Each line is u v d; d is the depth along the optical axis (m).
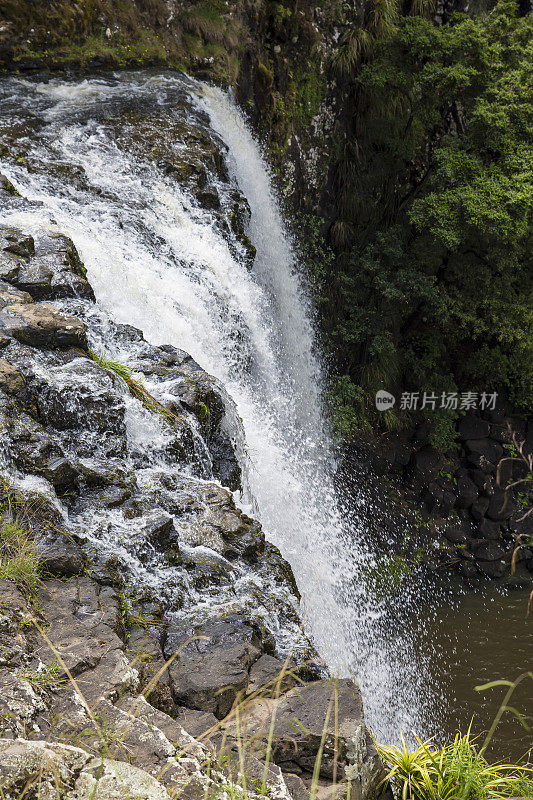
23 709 3.02
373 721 10.16
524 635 13.73
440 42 14.80
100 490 5.31
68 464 5.13
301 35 15.33
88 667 3.51
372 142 16.53
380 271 15.96
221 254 10.88
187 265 10.23
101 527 4.91
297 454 14.40
